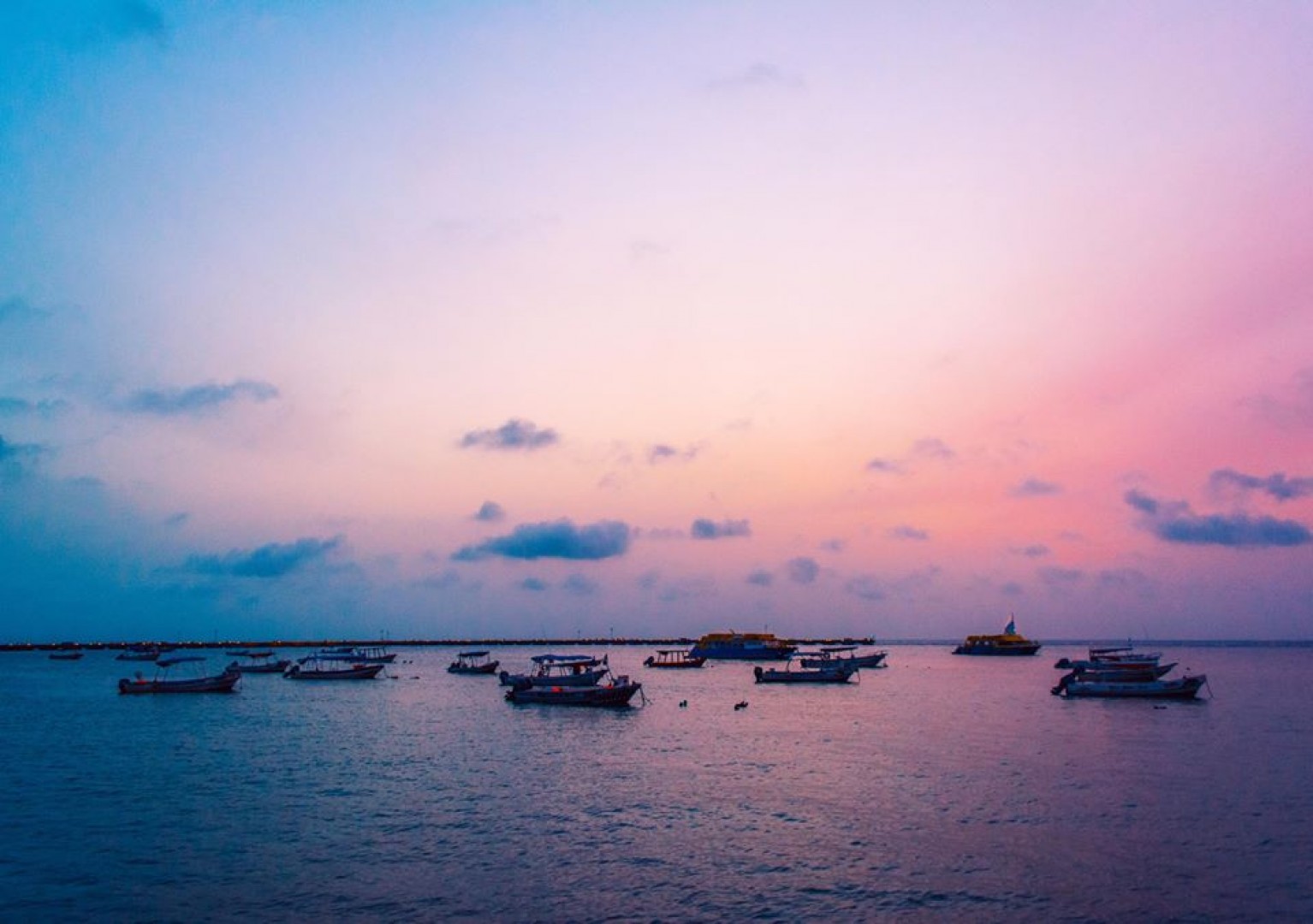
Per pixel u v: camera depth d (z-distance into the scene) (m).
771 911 27.52
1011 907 27.80
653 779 48.09
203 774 50.22
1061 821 37.72
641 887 29.72
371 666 142.25
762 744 61.25
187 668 193.12
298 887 29.91
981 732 66.94
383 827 37.47
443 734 68.56
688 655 192.12
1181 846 34.00
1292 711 82.75
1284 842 34.50
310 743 63.78
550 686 97.56
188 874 31.36
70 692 118.12
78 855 33.62
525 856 33.16
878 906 27.91
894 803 41.34
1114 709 85.06
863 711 84.81
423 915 27.41
